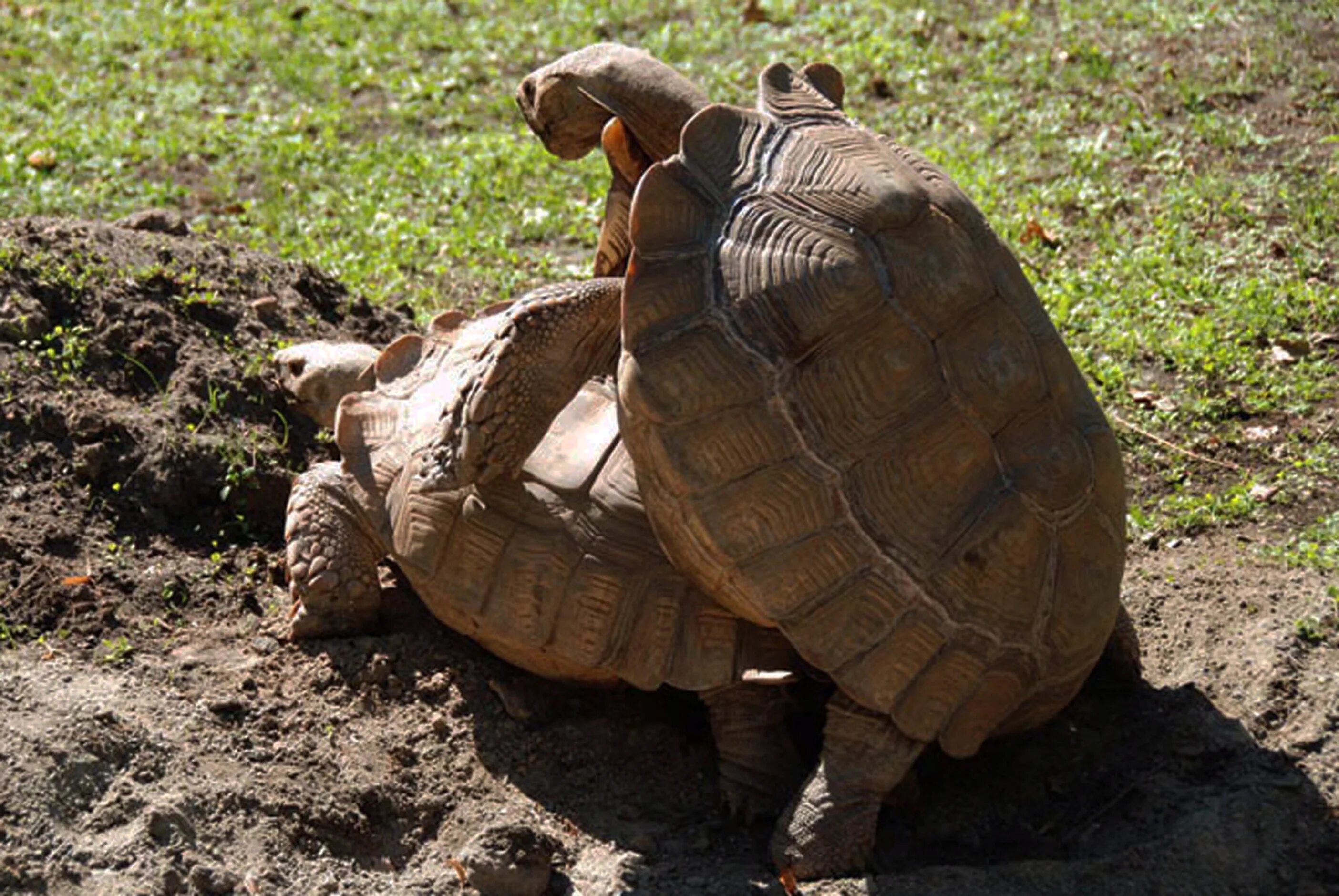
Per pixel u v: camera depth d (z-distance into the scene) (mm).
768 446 7863
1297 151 16062
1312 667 9367
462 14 21641
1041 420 8328
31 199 15875
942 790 8883
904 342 8047
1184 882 7918
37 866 7367
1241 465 11797
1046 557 8133
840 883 7859
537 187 16859
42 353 10922
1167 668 9734
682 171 8359
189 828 7773
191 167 17312
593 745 9016
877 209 8258
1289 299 13500
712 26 20641
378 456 9664
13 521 9992
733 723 8523
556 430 9273
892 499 7918
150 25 21109
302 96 19297
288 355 11078
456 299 14414
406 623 9883
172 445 10594
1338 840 8180
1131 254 14562
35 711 8172
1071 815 8703
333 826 8172
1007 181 16141
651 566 8562
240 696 8961
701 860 8250
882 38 19594
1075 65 18438
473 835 8305
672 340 7984
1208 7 19234
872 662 7852
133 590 9836
